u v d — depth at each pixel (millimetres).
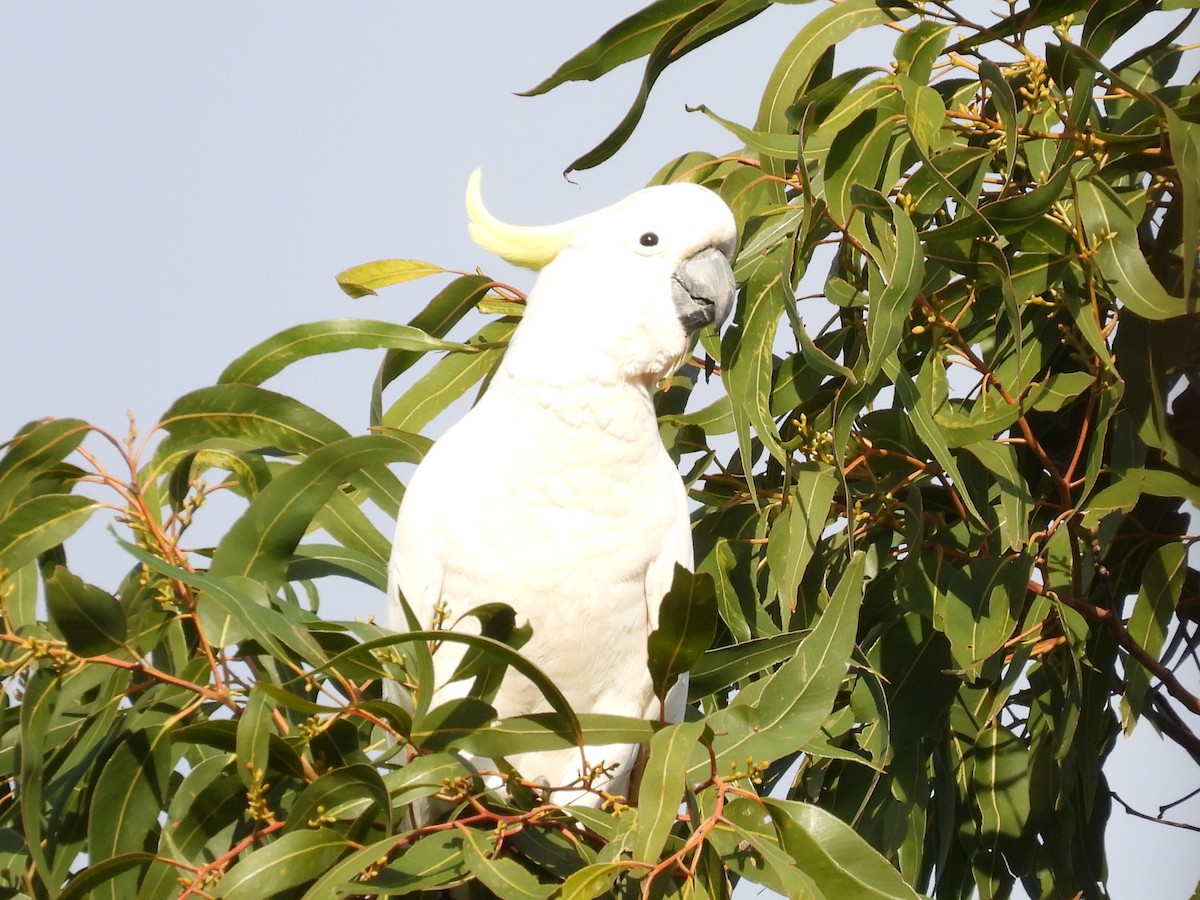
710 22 8203
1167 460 7684
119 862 6164
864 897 5473
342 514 8273
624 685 8172
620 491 7957
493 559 7895
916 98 7730
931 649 8305
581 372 7980
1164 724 8891
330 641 7176
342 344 7926
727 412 8828
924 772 8422
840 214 7824
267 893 5914
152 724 7145
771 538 7887
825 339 8672
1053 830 8469
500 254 8570
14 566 6984
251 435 7648
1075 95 7434
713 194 8438
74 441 7230
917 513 7902
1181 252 8000
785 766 8688
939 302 8016
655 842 5406
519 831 6324
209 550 7746
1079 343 7855
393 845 5910
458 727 6133
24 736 6801
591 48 8367
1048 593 7930
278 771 6648
